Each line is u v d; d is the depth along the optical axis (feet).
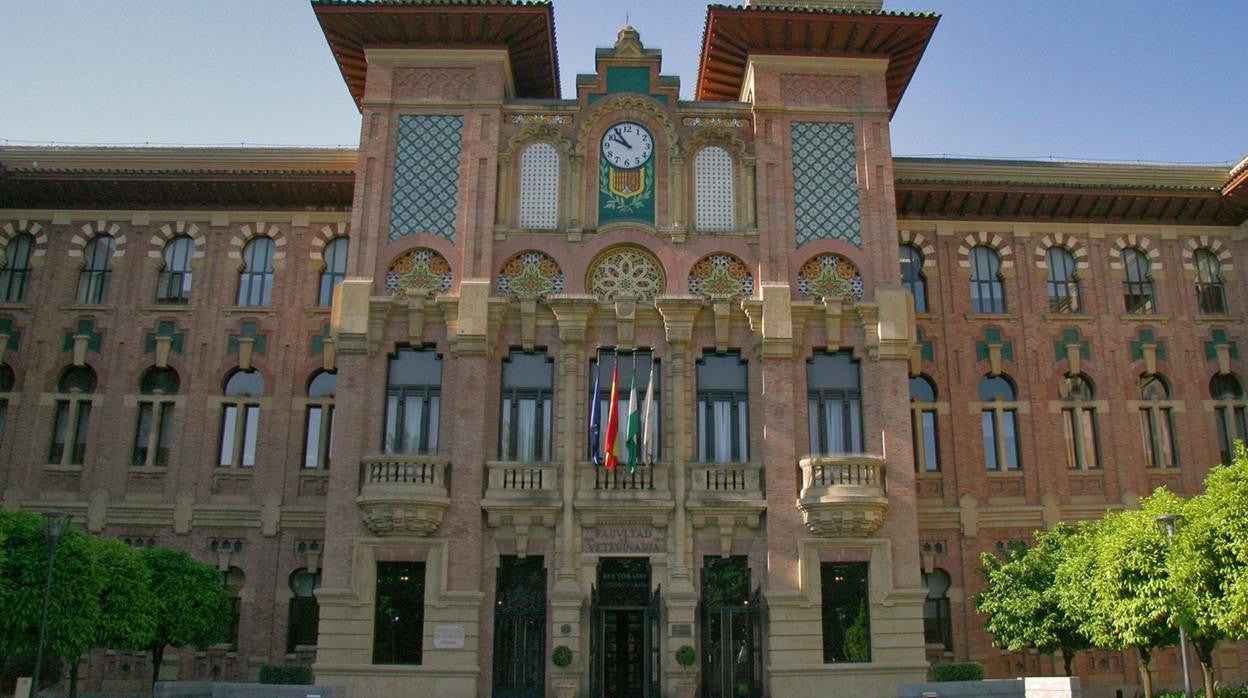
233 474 109.81
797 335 97.04
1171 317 118.32
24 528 74.59
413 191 100.27
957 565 109.60
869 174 101.91
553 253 99.04
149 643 86.22
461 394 93.66
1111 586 74.79
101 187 115.96
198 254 116.37
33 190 116.26
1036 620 90.38
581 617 89.71
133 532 108.37
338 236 117.19
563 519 91.61
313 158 116.37
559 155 102.42
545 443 95.20
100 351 113.29
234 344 113.60
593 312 96.99
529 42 104.58
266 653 105.09
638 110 103.40
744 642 91.09
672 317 96.73
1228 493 68.95
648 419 93.81
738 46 105.40
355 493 91.50
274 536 108.06
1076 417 114.83
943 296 116.67
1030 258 118.62
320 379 113.50
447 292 97.50
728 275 99.60
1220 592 69.21
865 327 97.40
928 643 107.65
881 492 91.45
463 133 101.65
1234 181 116.57
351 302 95.61
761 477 93.86
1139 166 120.26
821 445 95.50
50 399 111.86
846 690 88.79
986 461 113.19
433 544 90.48
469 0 99.71
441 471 91.45
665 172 101.81
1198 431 115.03
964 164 118.93
